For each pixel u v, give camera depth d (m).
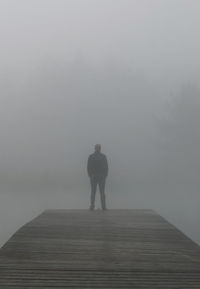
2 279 5.71
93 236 9.36
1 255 7.23
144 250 7.84
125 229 10.49
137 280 5.79
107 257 7.16
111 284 5.58
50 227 10.70
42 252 7.51
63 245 8.23
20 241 8.62
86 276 5.94
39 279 5.73
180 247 8.17
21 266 6.42
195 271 6.29
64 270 6.23
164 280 5.80
